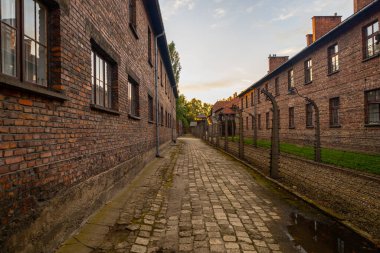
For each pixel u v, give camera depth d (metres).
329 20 17.41
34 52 2.99
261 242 3.26
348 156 9.30
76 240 3.29
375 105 11.27
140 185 6.40
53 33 3.29
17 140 2.45
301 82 17.88
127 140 6.66
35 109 2.74
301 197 5.12
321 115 15.14
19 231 2.42
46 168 2.90
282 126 21.41
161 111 16.23
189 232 3.60
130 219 4.07
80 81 3.89
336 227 3.73
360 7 13.45
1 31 2.46
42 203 2.81
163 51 16.44
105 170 4.92
